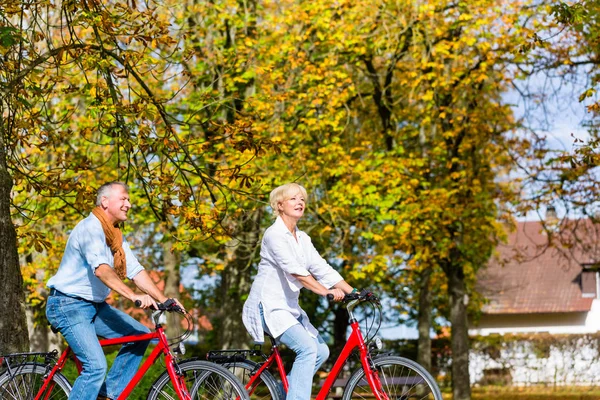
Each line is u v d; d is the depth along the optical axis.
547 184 21.03
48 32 12.05
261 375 7.55
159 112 12.52
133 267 7.60
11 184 10.18
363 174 20.78
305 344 7.38
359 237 22.28
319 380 20.83
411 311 36.81
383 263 20.98
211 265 21.44
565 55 19.95
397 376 7.26
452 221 22.12
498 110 22.88
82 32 15.96
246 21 21.89
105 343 7.47
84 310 7.34
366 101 24.94
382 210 21.25
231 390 7.19
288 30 21.75
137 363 7.49
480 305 36.03
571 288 48.12
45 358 7.82
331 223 20.88
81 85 19.83
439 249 22.56
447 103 23.00
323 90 20.41
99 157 21.44
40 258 22.53
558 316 48.22
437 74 21.44
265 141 12.62
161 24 11.91
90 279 7.34
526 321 48.53
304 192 7.64
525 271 49.38
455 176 22.17
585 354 32.19
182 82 20.52
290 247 7.51
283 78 20.94
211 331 37.59
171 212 12.86
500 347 33.25
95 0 11.29
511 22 20.69
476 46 21.86
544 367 32.50
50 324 7.43
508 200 22.56
